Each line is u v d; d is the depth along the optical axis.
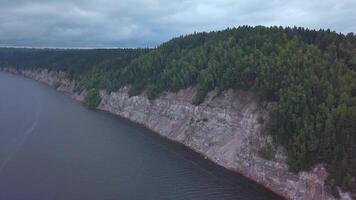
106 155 107.06
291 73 97.94
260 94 99.31
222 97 115.88
